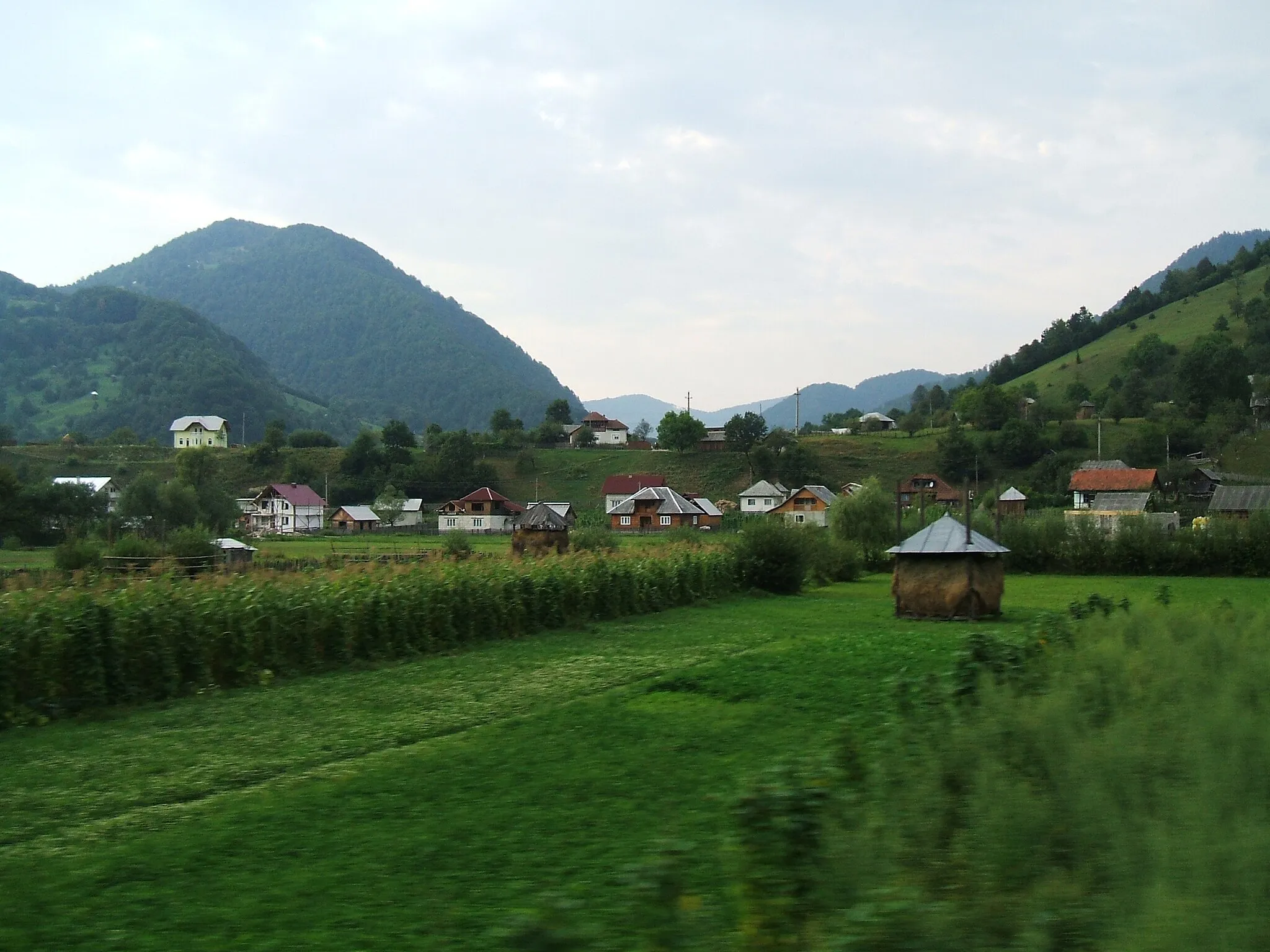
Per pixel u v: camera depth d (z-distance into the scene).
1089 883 7.21
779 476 135.38
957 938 6.39
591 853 10.16
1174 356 175.25
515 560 34.62
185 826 11.49
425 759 14.56
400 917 8.62
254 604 22.33
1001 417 145.75
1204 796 8.20
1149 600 31.11
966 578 36.19
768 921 6.81
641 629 33.19
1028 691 13.26
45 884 9.59
